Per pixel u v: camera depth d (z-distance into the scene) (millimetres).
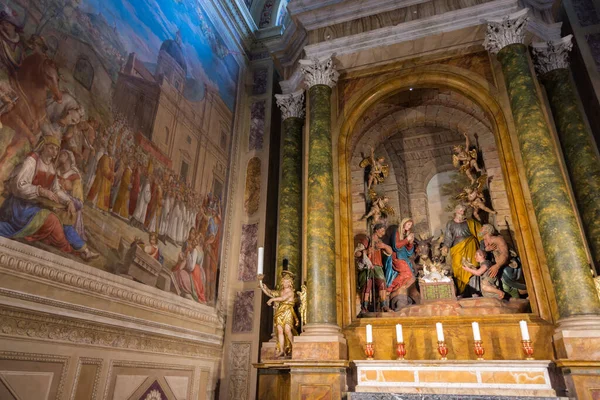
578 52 7828
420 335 5945
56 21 4426
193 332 6328
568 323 5004
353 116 7758
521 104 6344
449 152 8328
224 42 8625
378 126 8438
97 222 4672
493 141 7555
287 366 6070
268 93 9234
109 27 5258
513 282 6398
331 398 5301
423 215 8000
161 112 6152
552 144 6055
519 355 5457
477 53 7449
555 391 4793
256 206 8266
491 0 7121
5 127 3721
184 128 6730
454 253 7000
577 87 7914
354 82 8039
